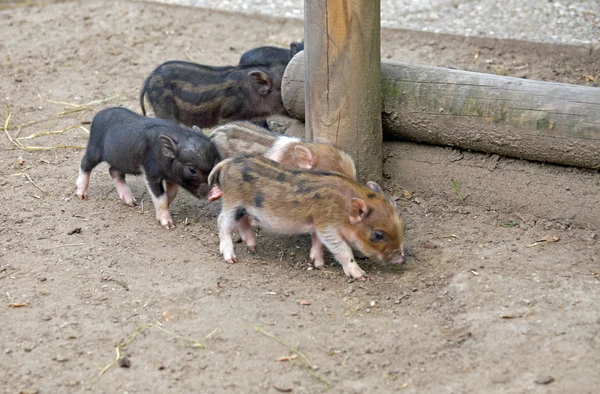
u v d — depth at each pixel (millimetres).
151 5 4453
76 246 3248
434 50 4043
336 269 3211
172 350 2969
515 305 3018
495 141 3285
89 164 3416
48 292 3107
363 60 3268
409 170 3389
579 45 3939
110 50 4184
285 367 2934
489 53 4004
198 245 3275
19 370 2932
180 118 3643
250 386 2898
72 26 4359
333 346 2977
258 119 3670
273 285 3146
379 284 3154
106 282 3139
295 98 3484
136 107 3838
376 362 2943
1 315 3049
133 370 2930
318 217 3166
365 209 3139
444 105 3309
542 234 3234
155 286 3129
